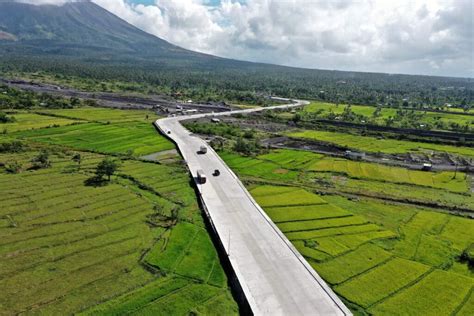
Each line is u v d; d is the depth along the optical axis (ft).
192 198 289.74
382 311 172.76
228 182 324.80
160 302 166.81
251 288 176.76
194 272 191.01
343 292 184.65
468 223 277.03
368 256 219.20
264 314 160.25
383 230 254.47
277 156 440.45
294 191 319.88
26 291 168.14
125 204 267.59
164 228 235.61
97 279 179.73
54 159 365.20
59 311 157.07
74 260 194.70
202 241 222.69
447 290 190.39
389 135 624.59
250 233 231.30
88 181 309.22
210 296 173.68
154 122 584.81
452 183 380.37
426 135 631.97
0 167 329.72
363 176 385.09
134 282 179.32
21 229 223.10
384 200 320.29
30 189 283.38
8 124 502.38
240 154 439.22
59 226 229.86
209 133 544.21
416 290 189.26
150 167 359.25
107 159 327.26
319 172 391.24
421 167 439.22
